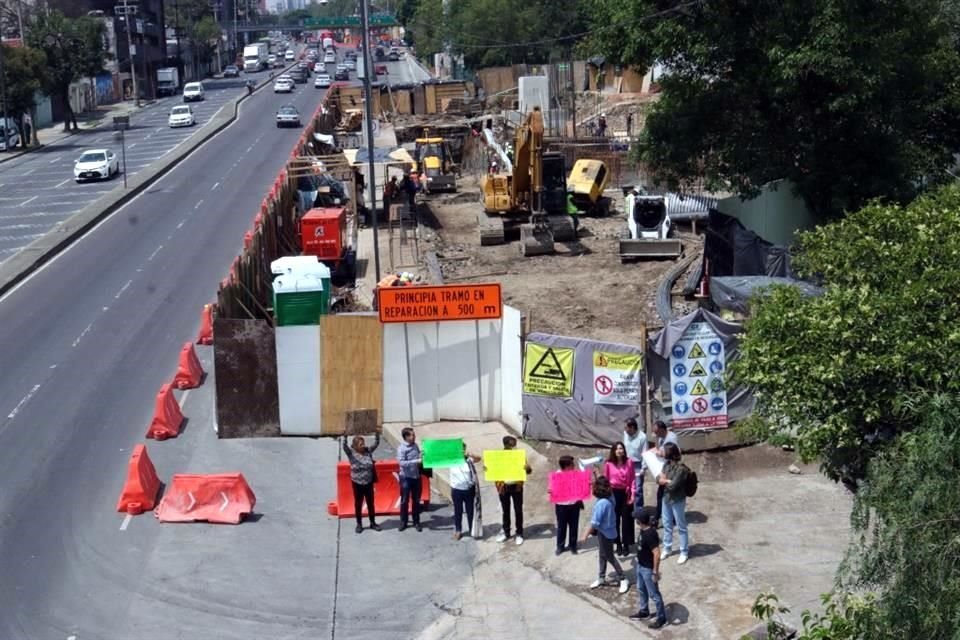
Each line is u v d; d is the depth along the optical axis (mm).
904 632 9219
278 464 20344
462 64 112250
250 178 56281
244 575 16078
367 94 31828
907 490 9852
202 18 159000
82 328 29438
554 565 16031
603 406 19891
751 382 13695
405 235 40312
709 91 27875
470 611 14891
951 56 27484
